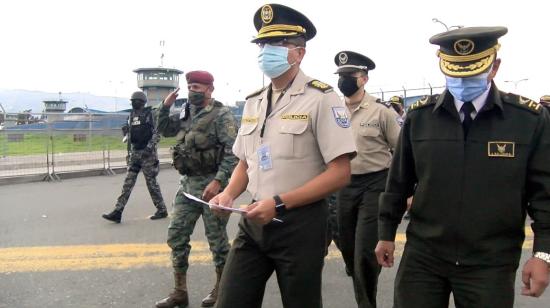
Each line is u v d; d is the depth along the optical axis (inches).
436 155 88.3
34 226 279.1
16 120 505.0
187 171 160.7
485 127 85.0
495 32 81.5
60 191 418.6
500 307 83.8
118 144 571.8
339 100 95.4
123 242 242.8
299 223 91.8
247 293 95.3
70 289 176.7
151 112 291.6
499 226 84.3
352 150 92.8
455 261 87.1
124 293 173.0
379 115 156.8
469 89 84.0
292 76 97.6
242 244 97.0
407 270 93.1
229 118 158.9
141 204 353.7
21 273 193.9
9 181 468.1
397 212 99.2
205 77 161.5
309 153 93.7
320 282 94.6
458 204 86.4
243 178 105.3
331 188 92.0
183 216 161.6
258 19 98.6
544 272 80.4
